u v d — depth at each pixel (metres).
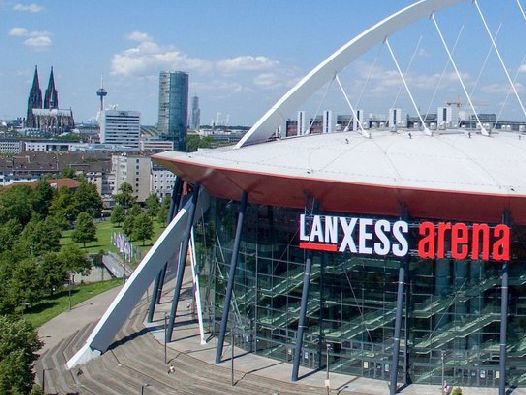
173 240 86.00
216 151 85.38
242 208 74.19
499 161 73.81
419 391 67.62
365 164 72.00
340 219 66.94
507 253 64.00
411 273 69.75
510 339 69.56
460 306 69.62
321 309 72.81
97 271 147.75
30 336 69.19
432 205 65.81
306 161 74.25
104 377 75.12
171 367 73.69
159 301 101.00
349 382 69.81
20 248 141.38
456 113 114.31
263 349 77.31
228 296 74.50
